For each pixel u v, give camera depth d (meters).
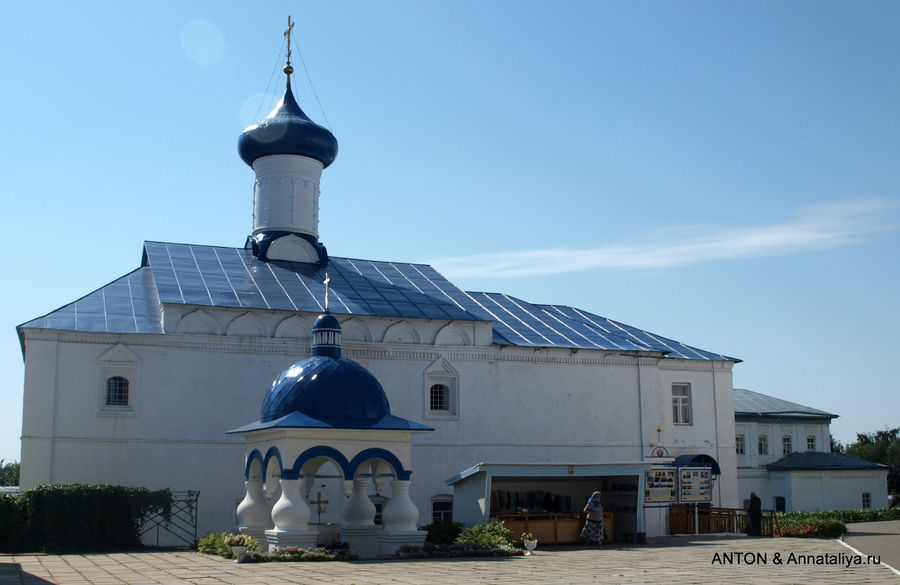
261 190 37.25
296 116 37.22
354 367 23.27
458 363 33.94
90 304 30.64
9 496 24.56
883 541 27.58
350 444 22.12
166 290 30.92
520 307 40.25
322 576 16.64
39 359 28.22
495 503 29.02
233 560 20.39
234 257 35.81
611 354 36.84
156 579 16.20
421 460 32.62
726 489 38.72
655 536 30.92
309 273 35.84
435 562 19.88
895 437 74.00
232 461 29.86
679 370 38.84
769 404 51.53
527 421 34.72
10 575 17.14
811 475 48.09
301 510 21.41
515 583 15.42
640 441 36.78
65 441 28.03
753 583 15.63
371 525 24.05
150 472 28.84
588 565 19.33
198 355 30.09
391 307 33.78
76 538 24.86
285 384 22.83
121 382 29.23
